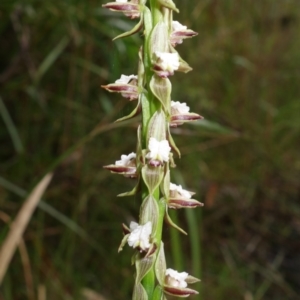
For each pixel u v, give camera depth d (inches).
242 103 13.5
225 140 11.8
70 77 10.8
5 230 6.9
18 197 10.3
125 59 10.0
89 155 10.9
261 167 13.2
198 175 11.4
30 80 10.4
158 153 3.8
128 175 4.1
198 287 8.3
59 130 11.1
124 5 3.8
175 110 3.9
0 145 11.5
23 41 10.2
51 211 8.5
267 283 11.2
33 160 10.7
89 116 11.0
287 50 15.4
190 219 7.8
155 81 3.8
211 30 13.8
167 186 4.0
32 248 10.0
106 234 11.1
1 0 9.3
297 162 14.0
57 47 9.8
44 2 9.6
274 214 13.0
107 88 3.9
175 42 3.9
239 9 14.4
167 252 11.4
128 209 11.4
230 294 10.9
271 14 14.8
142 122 3.9
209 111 12.1
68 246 10.3
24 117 10.8
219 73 13.4
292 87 15.1
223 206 12.5
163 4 3.8
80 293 9.3
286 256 12.4
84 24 9.9
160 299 4.0
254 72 13.8
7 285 9.1
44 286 8.9
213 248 12.0
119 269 10.7
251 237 12.5
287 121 13.9
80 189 10.4
